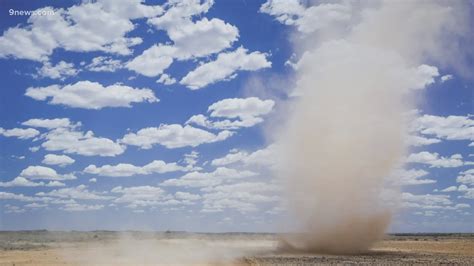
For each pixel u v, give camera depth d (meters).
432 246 58.91
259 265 34.56
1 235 78.25
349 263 35.34
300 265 34.22
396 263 35.59
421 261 37.16
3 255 39.78
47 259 36.78
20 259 36.69
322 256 41.78
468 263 35.84
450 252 47.75
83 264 33.88
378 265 34.19
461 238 96.50
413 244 64.12
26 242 60.00
